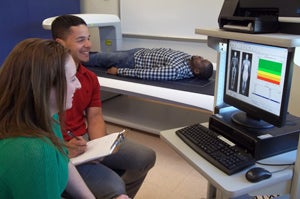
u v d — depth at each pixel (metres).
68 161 1.06
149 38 3.95
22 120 0.90
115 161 1.71
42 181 0.88
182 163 2.54
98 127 1.80
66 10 4.11
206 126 1.57
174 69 2.82
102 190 1.40
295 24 1.20
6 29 3.48
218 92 1.59
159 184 2.26
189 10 3.51
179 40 3.70
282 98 1.20
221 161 1.22
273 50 1.21
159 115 3.34
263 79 1.29
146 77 2.87
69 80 0.98
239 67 1.44
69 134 1.59
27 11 3.63
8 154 0.85
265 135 1.28
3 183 0.85
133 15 4.00
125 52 3.35
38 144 0.88
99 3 4.28
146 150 1.75
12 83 0.90
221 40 1.51
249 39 1.20
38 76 0.89
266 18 1.23
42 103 0.90
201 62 2.85
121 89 2.72
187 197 2.11
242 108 1.45
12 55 0.92
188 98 2.40
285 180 1.18
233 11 1.38
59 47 0.96
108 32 3.72
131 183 1.70
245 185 1.10
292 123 1.41
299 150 1.16
